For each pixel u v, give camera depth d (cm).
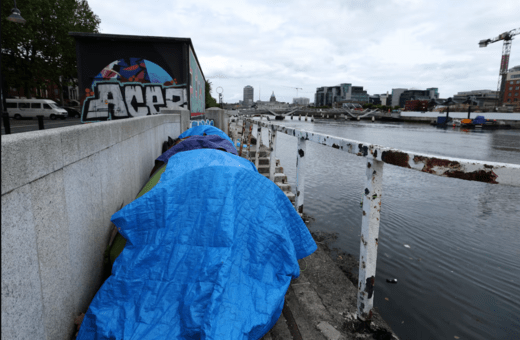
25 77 3116
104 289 250
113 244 321
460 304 405
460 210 859
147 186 365
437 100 16675
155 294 246
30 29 2697
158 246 261
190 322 230
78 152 261
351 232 606
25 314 191
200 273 248
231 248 257
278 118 13412
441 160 204
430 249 576
